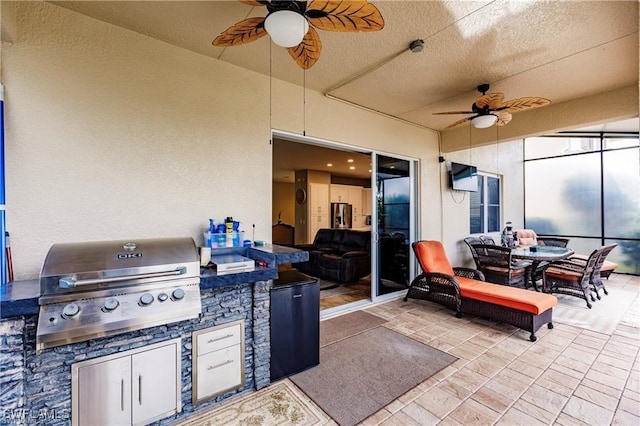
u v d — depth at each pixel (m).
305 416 1.85
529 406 1.93
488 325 3.32
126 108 2.26
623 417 1.82
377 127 4.16
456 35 2.37
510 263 4.21
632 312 3.77
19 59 1.90
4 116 1.84
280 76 3.06
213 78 2.68
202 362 1.92
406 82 3.23
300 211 9.02
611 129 6.11
